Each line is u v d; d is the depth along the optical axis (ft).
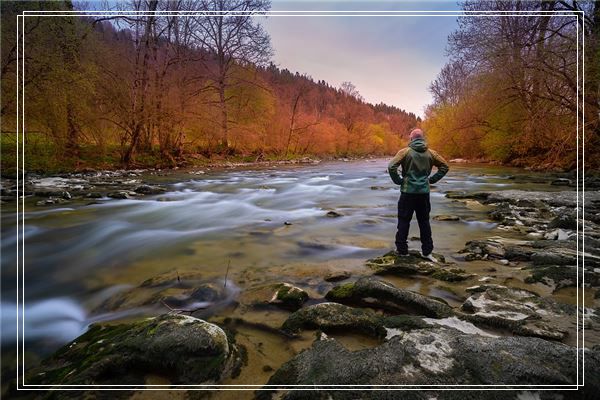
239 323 10.67
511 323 9.62
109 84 65.05
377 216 27.40
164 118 77.00
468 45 70.90
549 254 15.16
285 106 142.72
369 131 216.54
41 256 18.17
